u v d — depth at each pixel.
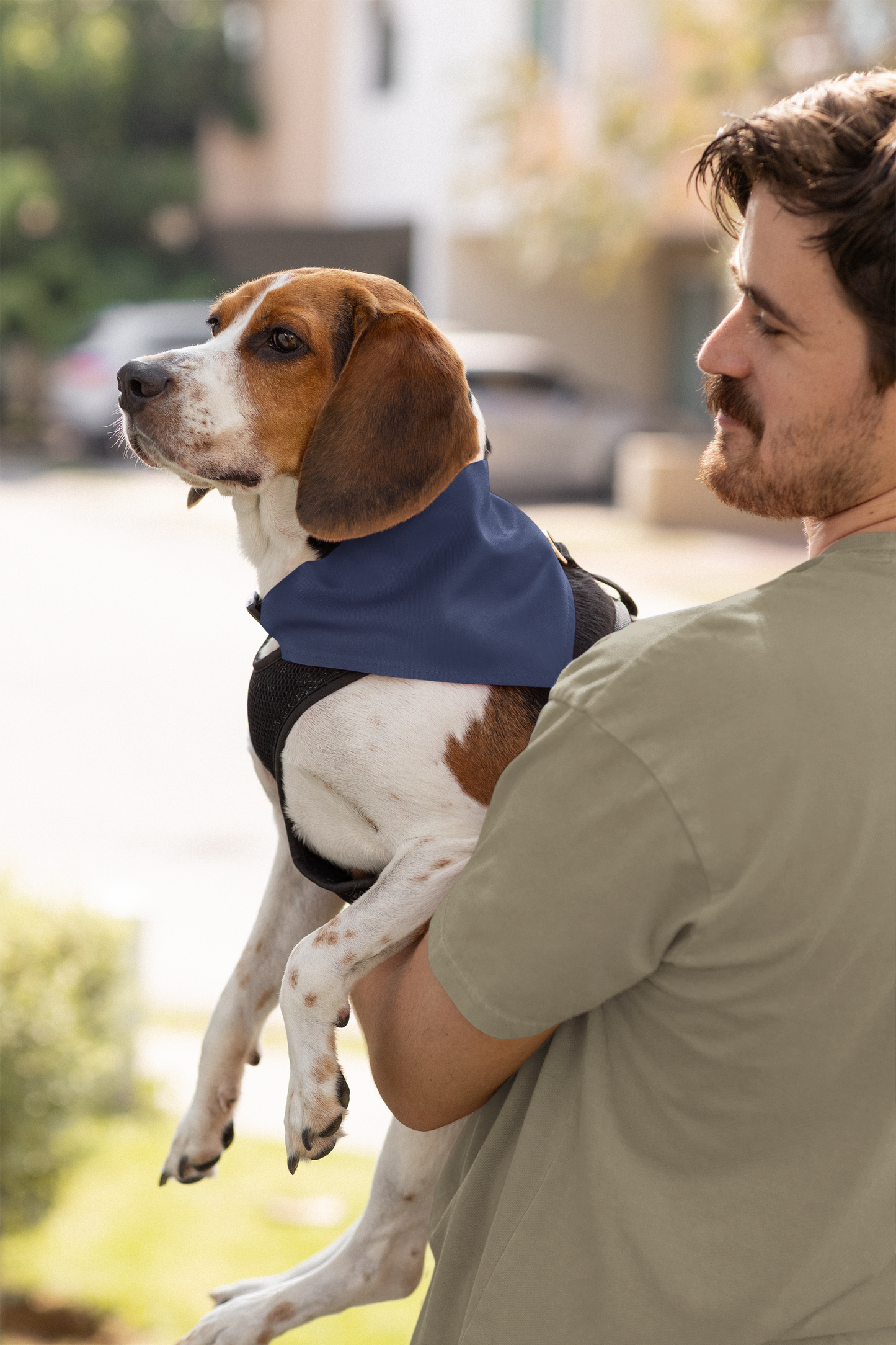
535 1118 1.57
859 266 1.38
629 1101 1.50
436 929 1.54
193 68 26.95
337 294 2.38
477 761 2.02
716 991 1.42
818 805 1.36
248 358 2.38
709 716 1.39
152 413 2.34
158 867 7.53
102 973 4.98
